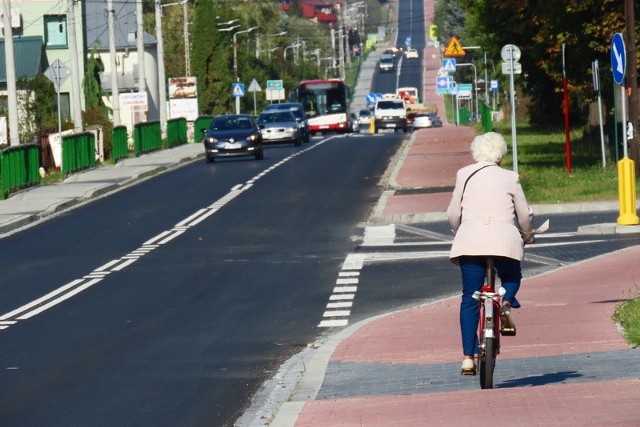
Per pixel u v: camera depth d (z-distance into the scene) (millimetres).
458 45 176625
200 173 112312
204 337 38438
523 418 22766
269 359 34469
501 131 168875
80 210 85812
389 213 71312
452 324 37656
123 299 47156
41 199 90688
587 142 121562
